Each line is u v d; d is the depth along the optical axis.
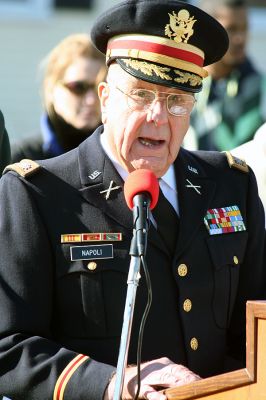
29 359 6.58
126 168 6.77
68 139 10.62
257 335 5.74
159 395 6.07
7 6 19.31
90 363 6.54
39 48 19.36
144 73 6.60
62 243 6.83
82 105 10.47
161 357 6.77
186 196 7.15
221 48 6.96
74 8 19.44
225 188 7.36
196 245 7.03
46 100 10.66
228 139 11.92
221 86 12.15
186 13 6.73
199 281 6.96
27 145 10.66
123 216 6.91
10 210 6.93
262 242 7.45
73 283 6.79
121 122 6.65
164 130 6.61
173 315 6.86
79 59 10.50
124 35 6.79
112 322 6.74
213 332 7.00
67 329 6.83
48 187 6.99
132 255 5.98
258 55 19.77
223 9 12.20
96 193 6.97
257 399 5.72
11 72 19.27
